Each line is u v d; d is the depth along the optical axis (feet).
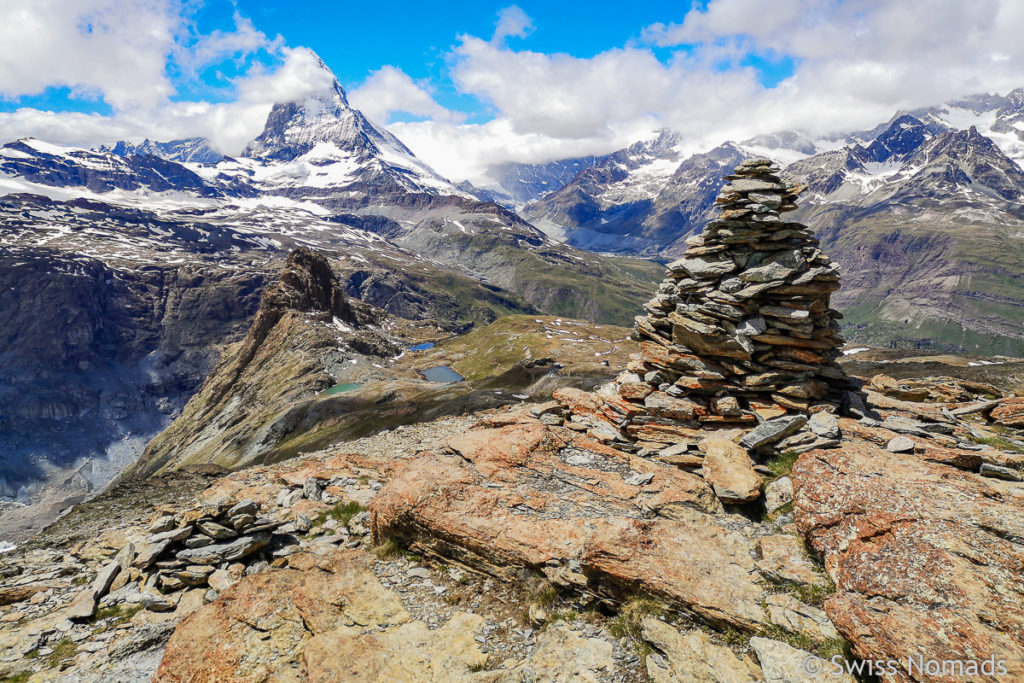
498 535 50.88
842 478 50.75
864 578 38.40
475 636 42.93
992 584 34.99
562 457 69.05
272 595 48.26
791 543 46.42
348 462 95.14
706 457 61.62
